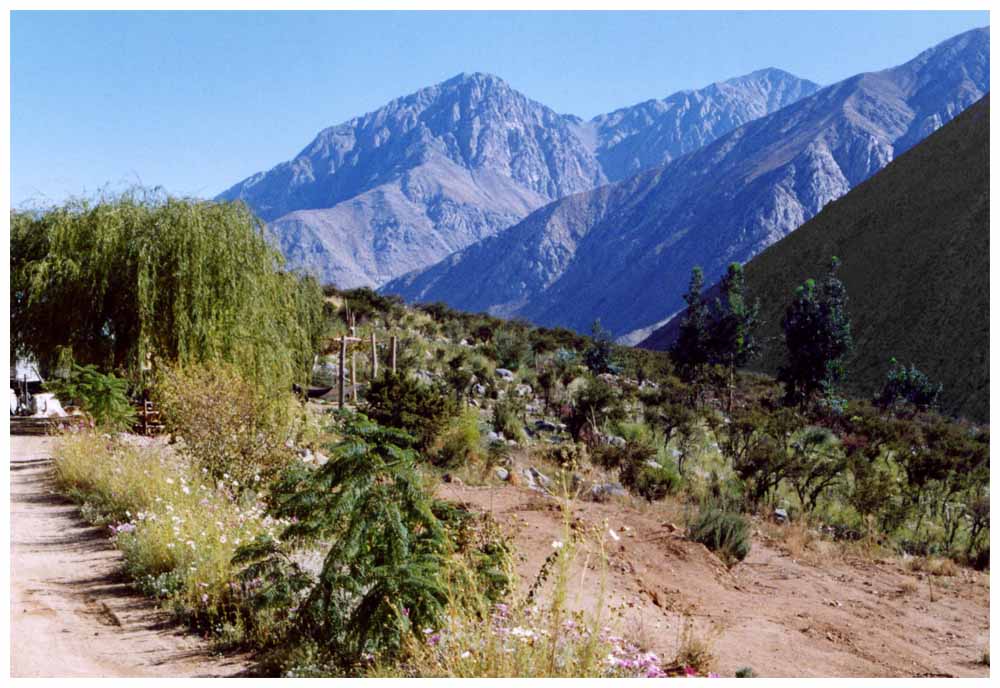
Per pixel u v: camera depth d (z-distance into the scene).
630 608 8.12
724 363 56.59
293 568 6.58
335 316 36.94
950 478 18.81
